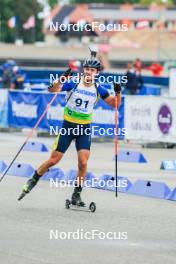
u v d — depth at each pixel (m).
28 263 12.82
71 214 17.23
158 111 31.94
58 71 69.44
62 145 17.81
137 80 46.66
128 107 33.03
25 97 37.06
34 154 29.34
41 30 166.62
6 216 16.86
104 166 25.98
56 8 163.25
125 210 17.86
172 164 25.73
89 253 13.66
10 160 26.98
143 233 15.39
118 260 13.18
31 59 114.69
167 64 99.81
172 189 20.53
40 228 15.68
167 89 63.41
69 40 156.12
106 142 34.81
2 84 54.41
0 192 20.03
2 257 13.23
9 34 156.75
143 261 13.13
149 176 23.69
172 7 172.62
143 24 77.94
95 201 19.00
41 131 36.91
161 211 17.83
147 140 32.47
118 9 171.62
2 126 38.97
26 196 19.48
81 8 161.38
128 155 27.73
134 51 127.06
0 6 156.38
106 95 17.80
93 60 17.61
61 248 14.01
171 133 31.48
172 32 135.38
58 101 34.91
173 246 14.30
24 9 159.12
